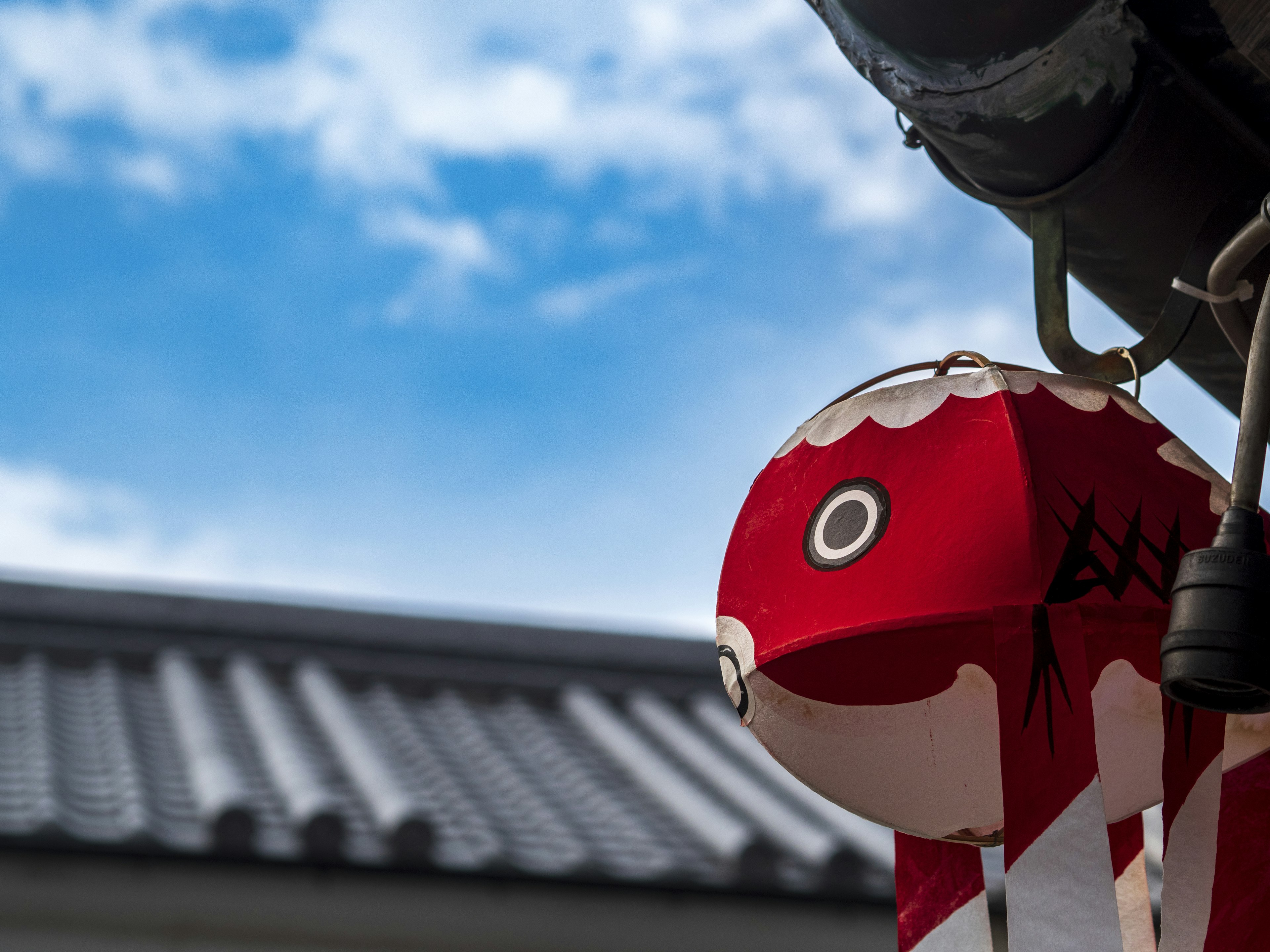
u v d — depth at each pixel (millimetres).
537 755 5355
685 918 3857
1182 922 1104
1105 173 1373
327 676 5852
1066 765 1047
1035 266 1435
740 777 5117
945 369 1302
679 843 4352
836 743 1176
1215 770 1106
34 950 3486
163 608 5934
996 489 1104
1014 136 1366
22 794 4027
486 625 6238
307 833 3662
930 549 1103
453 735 5484
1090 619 1066
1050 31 1269
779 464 1271
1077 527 1085
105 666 5676
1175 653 975
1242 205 1352
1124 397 1204
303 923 3637
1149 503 1111
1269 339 1028
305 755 4824
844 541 1152
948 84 1338
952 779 1153
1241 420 1027
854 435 1207
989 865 4047
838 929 3916
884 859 4223
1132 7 1284
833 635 1118
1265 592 961
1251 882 1144
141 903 3553
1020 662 1061
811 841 4227
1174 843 1110
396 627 6105
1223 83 1327
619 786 5055
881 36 1342
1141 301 1516
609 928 3805
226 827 3600
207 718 5137
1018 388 1171
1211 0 1248
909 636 1091
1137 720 1109
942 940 1313
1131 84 1320
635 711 5977
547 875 3756
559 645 6277
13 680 5434
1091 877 1030
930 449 1155
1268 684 950
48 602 5844
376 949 3682
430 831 3746
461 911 3723
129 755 4559
